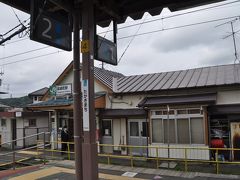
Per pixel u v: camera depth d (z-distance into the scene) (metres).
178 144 15.43
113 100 18.62
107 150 18.64
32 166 13.27
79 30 6.29
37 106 19.80
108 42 6.67
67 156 16.42
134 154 17.45
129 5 6.89
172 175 11.32
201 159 14.80
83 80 6.00
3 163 14.59
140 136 17.50
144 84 18.53
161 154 15.91
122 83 19.81
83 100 6.00
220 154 14.94
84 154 5.90
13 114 23.31
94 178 5.86
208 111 15.15
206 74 17.75
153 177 10.98
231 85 15.00
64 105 18.44
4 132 25.20
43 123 25.11
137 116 17.58
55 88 21.38
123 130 18.19
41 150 18.58
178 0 6.36
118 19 7.03
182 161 14.66
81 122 6.24
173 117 15.67
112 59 6.79
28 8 5.97
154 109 16.19
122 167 13.05
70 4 6.09
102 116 18.70
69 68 20.94
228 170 12.40
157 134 16.17
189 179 10.66
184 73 19.12
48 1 5.77
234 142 14.82
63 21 5.91
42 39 5.32
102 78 20.20
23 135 23.56
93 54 6.09
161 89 16.72
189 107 15.21
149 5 6.70
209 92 15.68
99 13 6.89
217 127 15.41
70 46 6.11
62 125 20.73
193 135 15.14
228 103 15.18
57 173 11.46
